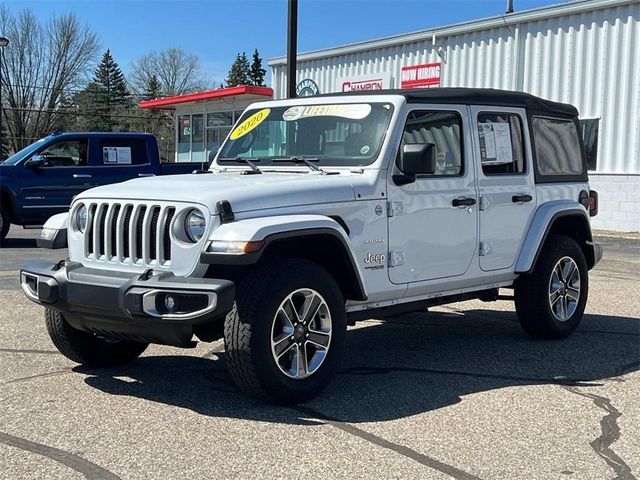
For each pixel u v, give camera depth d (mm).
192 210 4598
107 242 4922
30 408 4773
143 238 4723
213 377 5555
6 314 7703
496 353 6453
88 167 14883
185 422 4527
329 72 24156
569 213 6914
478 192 6090
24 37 69812
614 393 5289
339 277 5254
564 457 4070
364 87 22797
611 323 7809
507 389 5352
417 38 20984
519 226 6512
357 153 5504
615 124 16750
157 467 3844
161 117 72688
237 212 4602
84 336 5520
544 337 6934
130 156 15391
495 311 8469
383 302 5559
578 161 7418
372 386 5379
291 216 4742
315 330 4941
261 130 6230
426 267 5703
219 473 3773
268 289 4605
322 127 5812
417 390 5293
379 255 5340
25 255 12875
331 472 3799
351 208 5145
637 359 6281
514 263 6504
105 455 3996
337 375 5680
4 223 14258
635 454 4137
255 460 3941
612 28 16688
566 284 6961
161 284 4414
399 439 4289
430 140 5758
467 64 19906
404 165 5195
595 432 4477
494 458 4035
